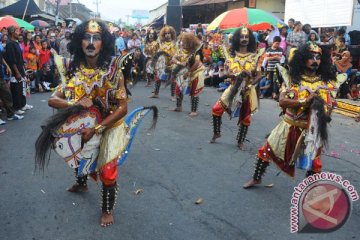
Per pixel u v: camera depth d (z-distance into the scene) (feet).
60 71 11.82
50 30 52.11
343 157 19.45
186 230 12.03
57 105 11.60
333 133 24.44
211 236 11.71
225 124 25.72
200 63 27.73
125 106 11.67
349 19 33.09
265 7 59.41
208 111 30.22
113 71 11.43
